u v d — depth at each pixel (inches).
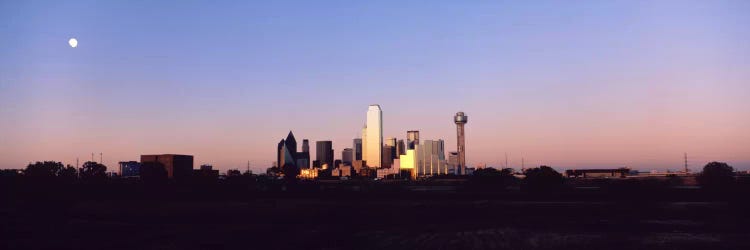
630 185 4928.6
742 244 2175.2
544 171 5408.5
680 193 4628.4
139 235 2503.7
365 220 3134.8
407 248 2172.7
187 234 2534.5
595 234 2474.2
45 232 2578.7
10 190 5216.5
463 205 3981.3
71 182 6525.6
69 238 2402.8
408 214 3447.3
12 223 2891.2
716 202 3873.0
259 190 6259.8
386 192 5723.4
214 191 6077.8
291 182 6963.6
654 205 3740.2
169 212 3607.3
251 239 2393.0
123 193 5546.3
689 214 3228.3
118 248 2161.7
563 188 5841.5
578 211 3484.3
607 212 3410.4
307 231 2632.9
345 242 2314.2
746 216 3080.7
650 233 2490.2
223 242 2304.4
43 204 4153.5
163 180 7308.1
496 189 6166.3
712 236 2381.9
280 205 4101.9
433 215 3383.4
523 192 5492.1
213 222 3034.0
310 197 5029.5
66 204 4178.2
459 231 2615.7
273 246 2215.8
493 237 2417.6
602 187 5743.1
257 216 3378.4
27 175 6304.1
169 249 2145.7
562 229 2655.0
